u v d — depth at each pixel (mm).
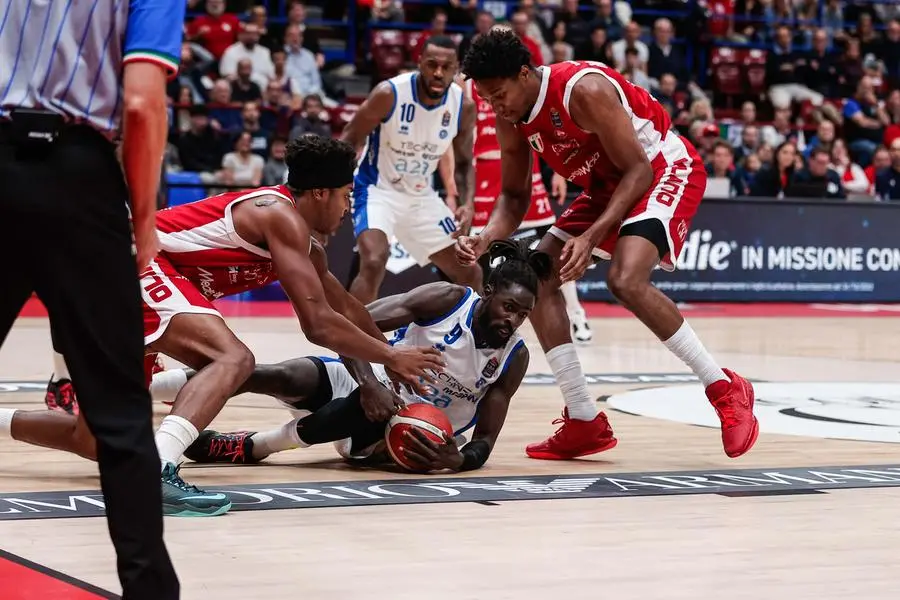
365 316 4488
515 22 15789
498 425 4781
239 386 4371
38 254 2350
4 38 2436
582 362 9070
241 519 3666
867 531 3574
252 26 15750
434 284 4758
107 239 2389
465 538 3428
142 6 2418
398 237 8180
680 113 16797
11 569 2986
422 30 17891
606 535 3490
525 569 3068
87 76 2414
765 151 15859
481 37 4699
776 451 5203
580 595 2818
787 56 19219
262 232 4207
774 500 4062
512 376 4809
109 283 2387
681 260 14703
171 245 4273
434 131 7969
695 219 14695
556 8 17703
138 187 2420
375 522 3639
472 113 8203
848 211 15391
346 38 18469
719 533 3527
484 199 11031
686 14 19453
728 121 17781
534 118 4801
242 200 4281
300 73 16234
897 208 15625
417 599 2764
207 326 4117
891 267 15656
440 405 4754
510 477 4508
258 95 15219
